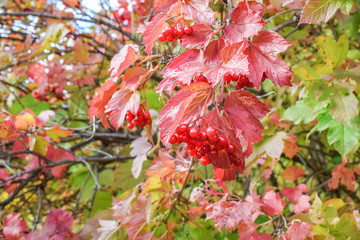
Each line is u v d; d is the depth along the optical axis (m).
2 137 0.66
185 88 0.31
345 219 0.47
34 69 0.88
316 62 0.74
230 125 0.33
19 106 0.96
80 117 0.94
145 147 0.59
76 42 0.77
